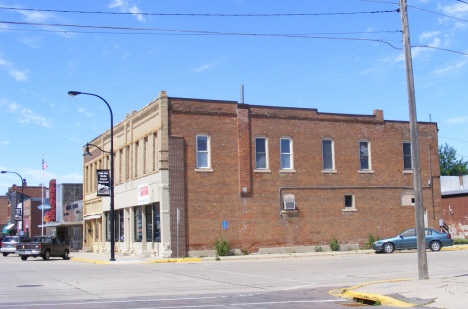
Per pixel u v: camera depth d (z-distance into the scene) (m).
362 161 38.09
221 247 32.47
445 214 44.78
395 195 38.47
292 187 35.44
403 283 14.74
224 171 33.75
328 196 36.38
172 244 31.83
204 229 32.78
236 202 33.81
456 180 51.28
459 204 43.72
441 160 78.00
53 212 63.53
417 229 15.72
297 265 25.42
